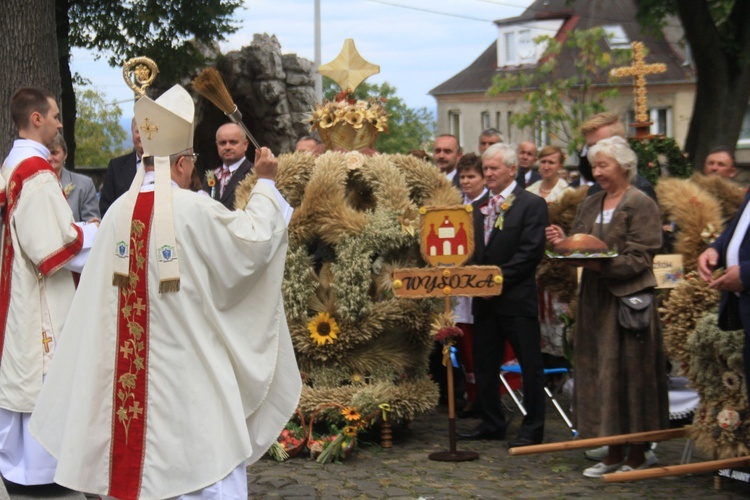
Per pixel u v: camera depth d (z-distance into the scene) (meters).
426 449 6.37
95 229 5.30
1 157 8.98
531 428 6.35
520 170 9.89
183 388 4.05
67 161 18.34
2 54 9.00
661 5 18.89
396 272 6.05
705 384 5.36
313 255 6.66
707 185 6.45
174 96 4.26
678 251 5.91
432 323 6.43
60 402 4.27
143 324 4.11
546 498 5.23
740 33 16.55
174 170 4.26
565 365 7.66
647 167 7.81
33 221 5.14
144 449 4.08
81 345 4.21
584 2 40.94
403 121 40.88
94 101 32.06
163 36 19.62
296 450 6.12
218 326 4.10
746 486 5.46
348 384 6.48
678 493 5.33
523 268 6.34
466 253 6.05
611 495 5.29
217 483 4.02
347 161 6.57
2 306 5.32
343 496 5.29
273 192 4.26
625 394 5.60
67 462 4.13
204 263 4.09
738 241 5.04
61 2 18.00
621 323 5.52
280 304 4.32
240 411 4.05
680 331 5.48
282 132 20.81
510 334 6.41
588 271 5.74
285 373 4.37
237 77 20.62
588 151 6.10
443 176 6.61
